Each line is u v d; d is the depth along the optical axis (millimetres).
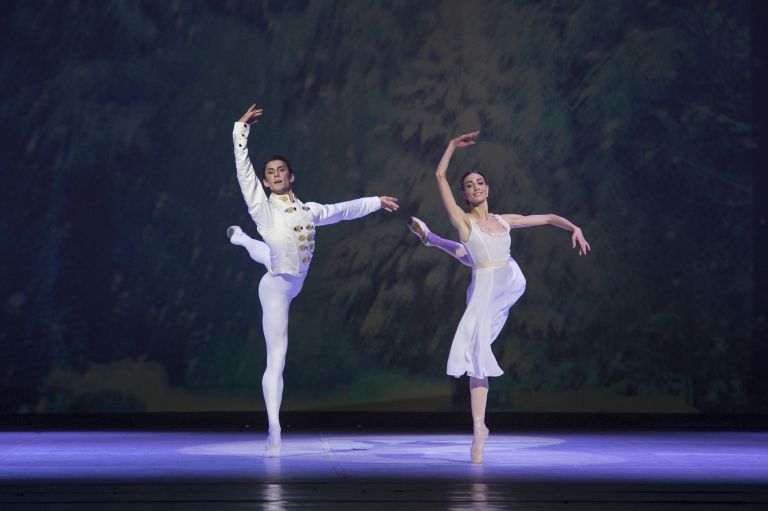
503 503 7988
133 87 19062
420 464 10898
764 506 7852
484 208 11742
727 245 19094
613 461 11180
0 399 18719
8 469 10344
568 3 19281
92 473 9969
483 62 19281
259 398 18875
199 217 19031
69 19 19031
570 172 19188
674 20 19234
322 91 19156
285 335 12305
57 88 19000
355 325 19031
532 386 19000
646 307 19062
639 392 19016
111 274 18906
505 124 19250
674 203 19125
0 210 18859
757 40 19172
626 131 19156
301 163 19109
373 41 19234
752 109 19141
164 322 18906
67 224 18906
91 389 18766
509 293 11570
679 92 19188
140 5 19109
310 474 9875
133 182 19000
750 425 18266
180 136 19062
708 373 19016
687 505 7895
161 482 9250
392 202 12906
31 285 18859
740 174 19125
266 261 12320
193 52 19125
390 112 19219
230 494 8492
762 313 19016
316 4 19219
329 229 19109
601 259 19094
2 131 18906
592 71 19219
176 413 18766
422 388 18984
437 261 19094
